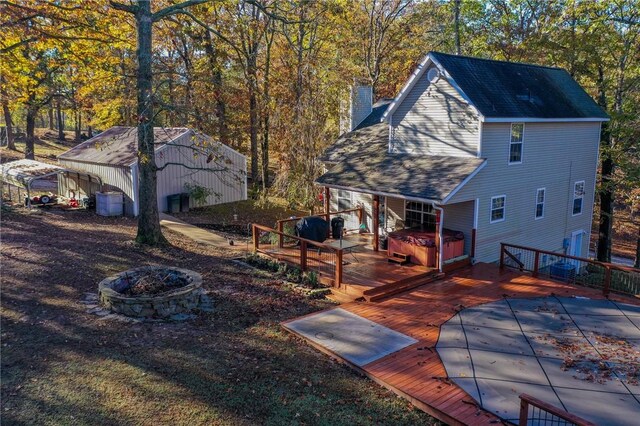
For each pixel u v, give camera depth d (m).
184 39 28.52
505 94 16.86
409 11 34.25
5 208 20.84
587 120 19.16
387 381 8.65
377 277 14.03
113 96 27.36
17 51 21.50
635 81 22.66
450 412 7.64
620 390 8.28
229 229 21.23
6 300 10.65
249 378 8.55
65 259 13.79
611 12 22.72
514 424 7.30
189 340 9.79
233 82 28.16
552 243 19.55
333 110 24.36
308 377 8.82
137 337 9.67
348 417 7.66
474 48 33.31
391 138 18.58
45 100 29.67
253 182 30.33
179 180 24.28
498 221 16.77
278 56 30.80
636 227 33.12
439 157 16.77
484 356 9.60
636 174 21.42
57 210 22.41
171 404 7.61
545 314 11.87
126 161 22.48
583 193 20.59
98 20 21.02
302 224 16.34
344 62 33.00
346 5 29.55
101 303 11.04
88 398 7.59
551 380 8.64
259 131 27.64
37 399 7.47
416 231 16.56
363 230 19.78
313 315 11.72
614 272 17.27
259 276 14.51
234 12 27.56
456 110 16.16
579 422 5.96
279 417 7.52
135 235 17.91
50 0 18.48
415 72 16.95
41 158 37.12
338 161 19.98
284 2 24.89
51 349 8.89
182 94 23.95
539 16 28.81
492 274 15.20
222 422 7.29
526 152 17.28
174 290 11.38
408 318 11.65
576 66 24.20
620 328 10.99
